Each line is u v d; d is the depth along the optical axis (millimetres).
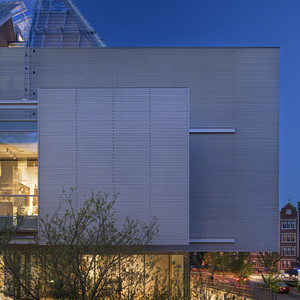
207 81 11109
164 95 9398
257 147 10992
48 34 14227
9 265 6340
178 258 10781
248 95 11078
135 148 9289
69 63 11047
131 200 9172
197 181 10914
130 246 7254
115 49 11086
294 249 52688
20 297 6441
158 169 9250
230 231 10781
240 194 10891
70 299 6379
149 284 7918
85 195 9125
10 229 6914
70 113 9344
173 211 9188
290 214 53500
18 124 9672
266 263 35781
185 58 11133
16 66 11047
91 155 9258
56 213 9078
